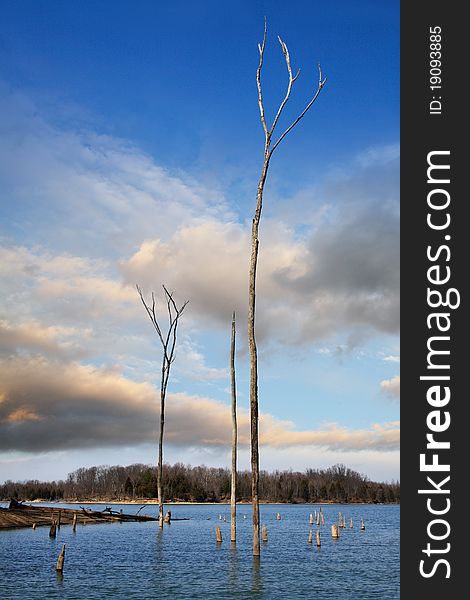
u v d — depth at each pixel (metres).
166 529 73.69
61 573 36.31
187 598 28.48
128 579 34.09
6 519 74.75
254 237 37.50
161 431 68.88
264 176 37.56
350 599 28.45
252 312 37.19
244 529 77.94
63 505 194.50
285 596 29.23
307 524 95.81
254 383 37.12
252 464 38.56
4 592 30.06
